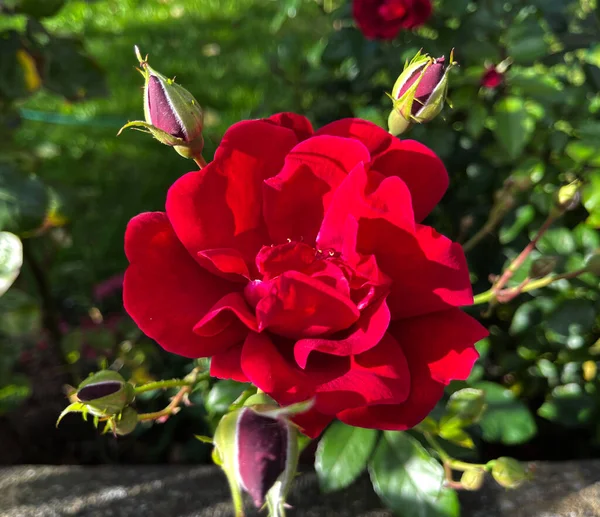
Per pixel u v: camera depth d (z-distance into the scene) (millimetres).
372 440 176
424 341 120
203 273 122
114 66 616
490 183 279
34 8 275
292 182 123
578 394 245
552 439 269
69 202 274
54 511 192
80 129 523
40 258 341
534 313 239
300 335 114
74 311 363
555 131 261
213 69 601
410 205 111
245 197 125
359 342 108
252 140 124
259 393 115
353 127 130
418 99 139
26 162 293
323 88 329
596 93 276
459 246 116
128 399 138
